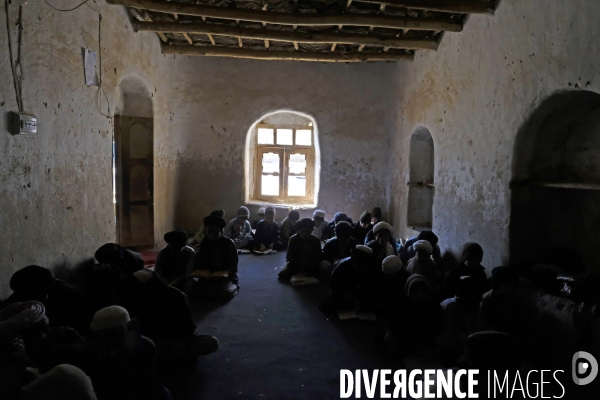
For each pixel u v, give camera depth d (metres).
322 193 8.24
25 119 3.13
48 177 3.56
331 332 3.84
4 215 2.98
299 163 9.11
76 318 2.96
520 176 3.85
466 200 4.78
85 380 1.62
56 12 3.67
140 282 3.02
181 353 3.08
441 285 4.29
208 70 7.90
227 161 8.04
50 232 3.59
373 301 4.17
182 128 7.88
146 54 6.10
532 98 3.55
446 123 5.38
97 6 4.47
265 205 8.20
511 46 3.88
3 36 2.98
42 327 2.29
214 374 3.05
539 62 3.46
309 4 5.26
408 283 3.39
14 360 1.58
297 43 6.78
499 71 4.09
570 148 3.79
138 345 2.11
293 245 5.47
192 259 4.71
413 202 6.89
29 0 3.26
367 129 8.12
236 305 4.50
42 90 3.46
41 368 2.21
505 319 3.37
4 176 2.99
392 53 6.82
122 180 6.31
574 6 3.05
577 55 3.02
